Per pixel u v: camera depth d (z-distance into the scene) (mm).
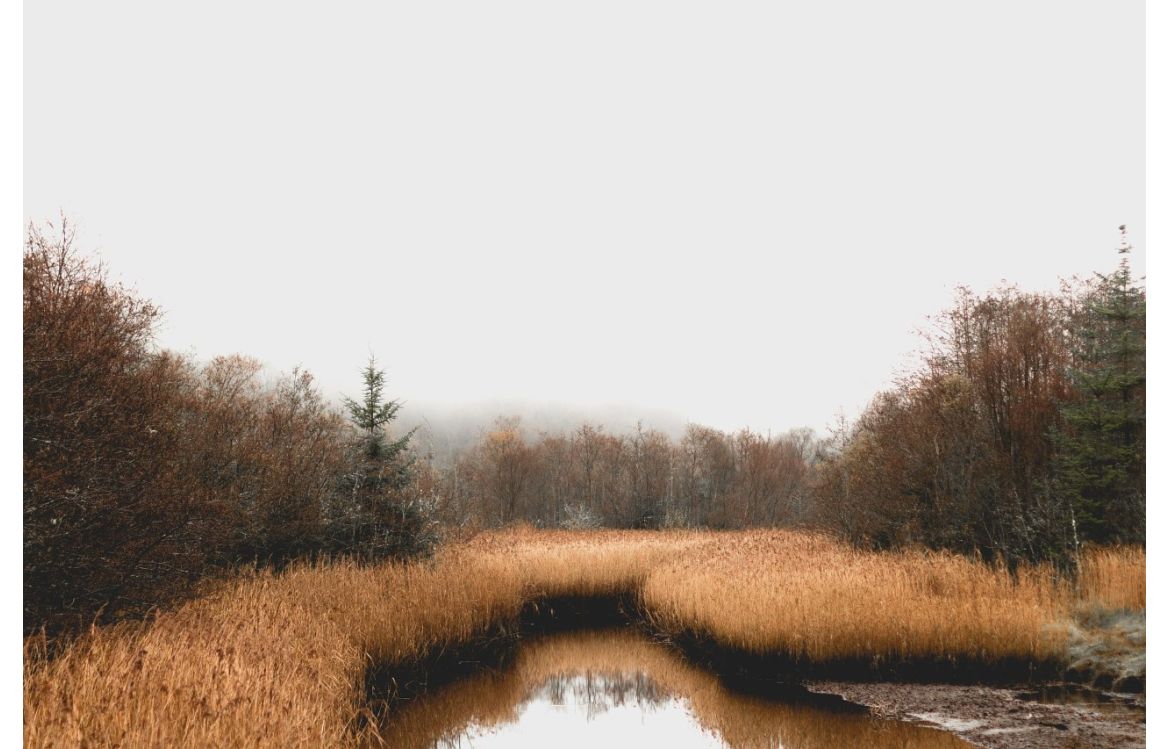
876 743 8766
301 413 21406
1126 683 9914
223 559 13625
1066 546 13836
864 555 17328
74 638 7598
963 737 8617
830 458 27391
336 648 9203
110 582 8492
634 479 49000
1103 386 14367
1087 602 11727
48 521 7426
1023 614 10844
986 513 16250
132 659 6398
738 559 17625
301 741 5734
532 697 11992
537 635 16078
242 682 6395
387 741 9672
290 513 15297
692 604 14086
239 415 18188
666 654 14336
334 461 16875
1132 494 14094
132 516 8594
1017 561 14641
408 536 15930
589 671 13500
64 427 7676
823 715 9844
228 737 5332
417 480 17234
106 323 9727
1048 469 16000
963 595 12188
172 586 9953
